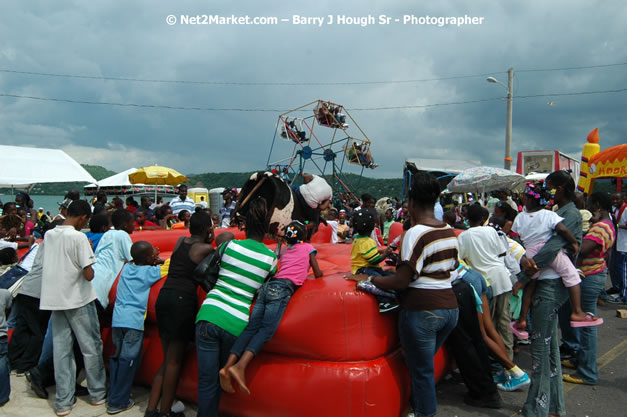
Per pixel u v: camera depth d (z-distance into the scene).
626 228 7.25
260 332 3.11
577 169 25.50
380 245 7.50
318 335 3.17
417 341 3.00
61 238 3.80
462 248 4.32
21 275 5.18
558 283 3.46
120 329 3.87
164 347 3.55
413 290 3.03
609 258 7.73
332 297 3.17
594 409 3.72
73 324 3.83
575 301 3.53
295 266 3.37
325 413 3.12
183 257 3.58
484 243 4.21
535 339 3.46
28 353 4.73
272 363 3.34
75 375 3.93
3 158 12.62
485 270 4.21
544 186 3.87
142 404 3.95
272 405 3.27
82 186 22.14
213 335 3.10
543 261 3.37
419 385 3.08
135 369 3.87
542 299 3.46
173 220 8.59
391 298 3.24
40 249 4.79
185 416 3.65
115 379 3.82
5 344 3.98
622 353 5.06
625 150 11.32
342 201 20.95
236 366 3.00
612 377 4.40
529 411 3.42
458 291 3.69
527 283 3.62
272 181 5.29
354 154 21.59
